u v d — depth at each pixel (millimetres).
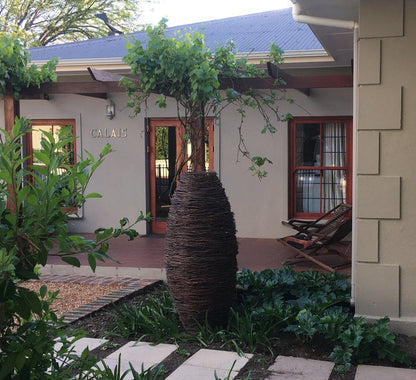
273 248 8445
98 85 7441
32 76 7609
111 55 9938
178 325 5008
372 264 4738
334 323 4340
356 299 4785
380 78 4656
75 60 9492
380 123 4664
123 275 6883
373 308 4750
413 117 4609
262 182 9414
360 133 4719
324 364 4078
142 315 4801
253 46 9453
